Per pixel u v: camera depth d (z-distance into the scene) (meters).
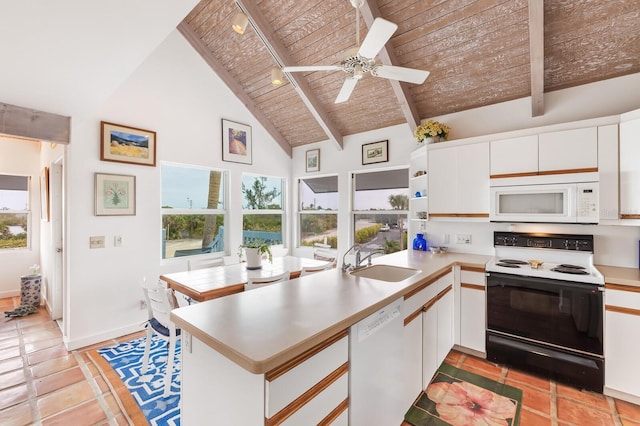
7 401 2.02
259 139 4.53
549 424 1.82
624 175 2.18
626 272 2.21
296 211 5.12
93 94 2.26
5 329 3.24
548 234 2.70
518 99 2.96
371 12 2.49
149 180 3.28
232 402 1.05
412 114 3.34
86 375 2.34
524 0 2.24
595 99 2.59
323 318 1.24
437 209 3.13
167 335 2.17
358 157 4.20
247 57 3.63
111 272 3.01
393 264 2.54
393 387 1.63
